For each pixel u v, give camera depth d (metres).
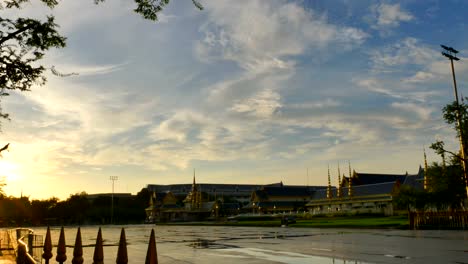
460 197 42.06
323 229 44.50
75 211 154.50
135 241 33.94
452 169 38.97
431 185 41.47
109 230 71.44
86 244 30.89
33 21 10.46
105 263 17.78
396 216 80.56
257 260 17.22
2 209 133.50
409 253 17.91
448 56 37.81
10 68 10.46
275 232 41.91
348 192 122.44
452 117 34.31
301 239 29.28
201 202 168.50
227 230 53.53
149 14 10.55
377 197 108.12
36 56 10.73
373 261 15.64
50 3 10.48
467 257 16.22
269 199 162.75
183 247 25.47
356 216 90.00
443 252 17.95
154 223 138.62
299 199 167.00
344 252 19.16
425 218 38.56
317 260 16.50
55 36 10.70
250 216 112.31
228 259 17.92
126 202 181.62
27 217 143.88
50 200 156.38
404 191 52.75
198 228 69.19
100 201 177.25
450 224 36.28
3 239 28.80
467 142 34.28
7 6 10.30
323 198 131.75
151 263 5.99
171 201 169.50
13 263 15.48
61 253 11.54
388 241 24.67
